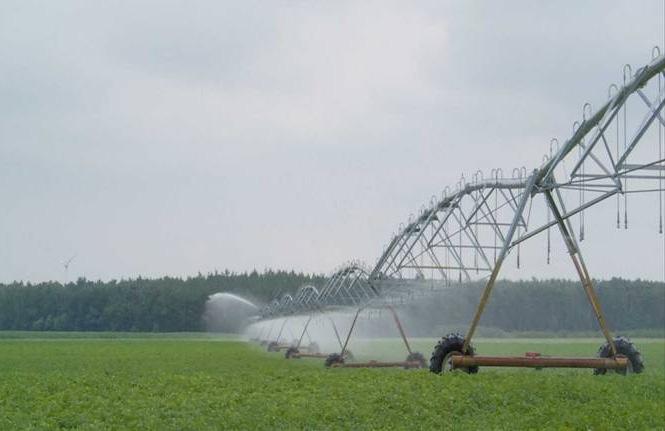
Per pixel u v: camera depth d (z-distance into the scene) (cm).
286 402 3800
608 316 19000
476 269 5500
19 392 4491
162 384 4844
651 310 19150
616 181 3781
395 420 3303
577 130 3928
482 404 3688
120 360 8044
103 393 4394
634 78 3462
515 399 3769
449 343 4728
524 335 17638
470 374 4606
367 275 6575
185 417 3406
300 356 8338
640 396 3972
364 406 3591
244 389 4478
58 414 3556
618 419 3231
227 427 3184
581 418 3206
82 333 19900
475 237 5362
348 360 7050
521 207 4512
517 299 18800
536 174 4431
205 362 7581
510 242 4591
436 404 3594
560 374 4900
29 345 12344
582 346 11862
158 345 12481
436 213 5938
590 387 4072
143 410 3578
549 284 19062
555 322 18750
